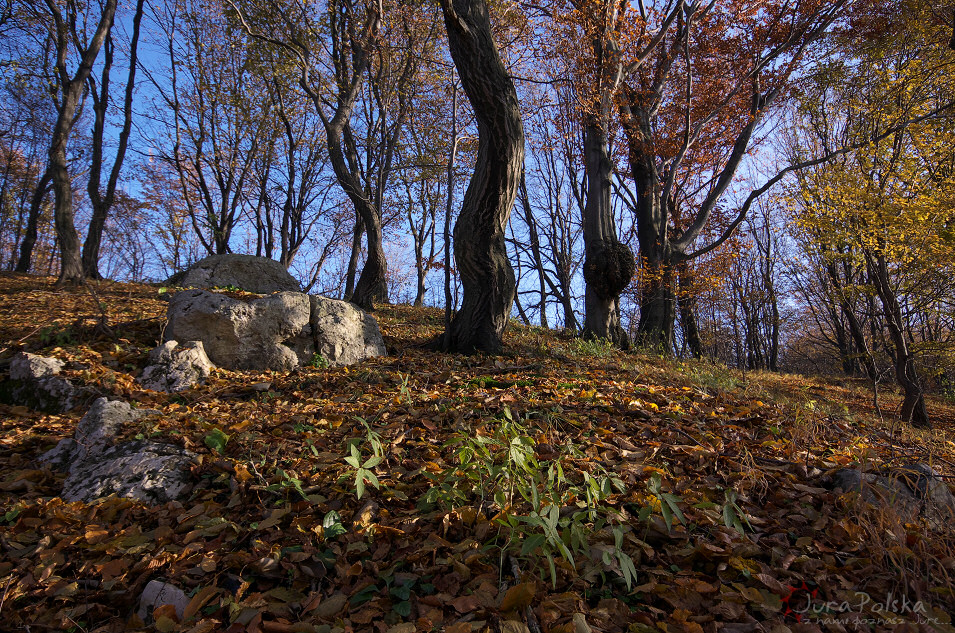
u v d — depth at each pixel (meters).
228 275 12.24
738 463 3.25
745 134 13.55
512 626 1.85
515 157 7.09
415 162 18.34
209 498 2.96
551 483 2.45
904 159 9.16
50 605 2.25
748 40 12.95
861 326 14.94
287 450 3.47
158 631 1.98
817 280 23.94
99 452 3.50
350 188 12.86
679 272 13.26
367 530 2.49
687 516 2.57
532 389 5.09
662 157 14.48
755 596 2.05
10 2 14.40
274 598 2.16
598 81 11.38
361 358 6.91
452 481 2.78
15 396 4.97
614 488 2.84
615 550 2.02
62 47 12.44
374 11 11.80
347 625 1.96
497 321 7.68
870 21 11.81
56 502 3.00
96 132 13.39
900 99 9.89
